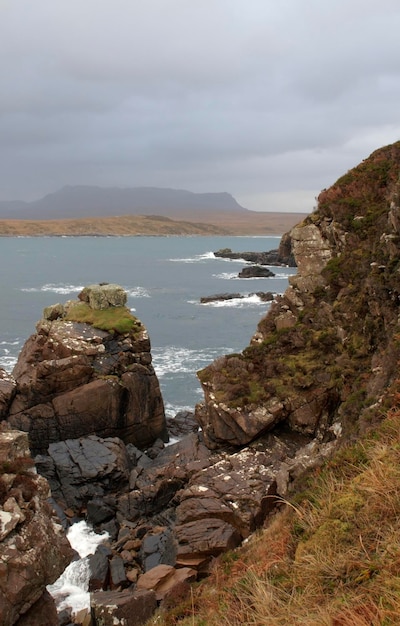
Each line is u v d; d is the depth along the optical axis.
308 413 21.48
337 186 29.66
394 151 29.50
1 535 9.62
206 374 24.27
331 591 5.57
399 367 14.40
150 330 54.94
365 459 8.15
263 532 12.20
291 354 24.02
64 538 10.82
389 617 4.56
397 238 21.23
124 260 148.62
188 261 147.50
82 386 27.25
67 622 15.02
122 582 16.48
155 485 21.41
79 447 24.61
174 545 15.96
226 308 69.19
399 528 5.89
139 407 28.42
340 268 25.89
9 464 10.82
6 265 125.00
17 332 52.03
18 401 27.14
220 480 18.38
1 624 9.14
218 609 7.07
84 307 31.70
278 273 114.06
